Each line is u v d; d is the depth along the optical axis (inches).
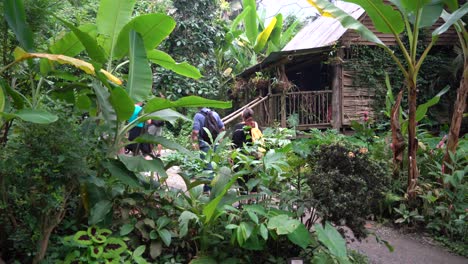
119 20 188.5
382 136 373.7
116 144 166.4
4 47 161.3
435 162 260.1
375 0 243.3
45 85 205.0
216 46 650.8
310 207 153.3
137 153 242.1
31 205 135.9
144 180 172.4
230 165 183.6
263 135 209.2
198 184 172.9
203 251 154.9
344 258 151.6
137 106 252.2
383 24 252.4
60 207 137.6
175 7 610.2
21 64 172.2
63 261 140.9
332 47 456.1
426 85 486.9
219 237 156.9
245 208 150.8
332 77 480.1
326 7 252.5
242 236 145.3
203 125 269.0
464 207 235.1
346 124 468.1
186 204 171.2
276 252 162.4
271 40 707.4
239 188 177.0
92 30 196.1
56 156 129.0
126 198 161.0
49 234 139.5
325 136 354.9
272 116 501.7
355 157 158.7
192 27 603.5
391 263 192.2
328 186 149.6
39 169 127.0
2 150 129.8
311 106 482.3
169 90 573.3
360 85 474.6
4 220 139.6
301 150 168.2
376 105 473.4
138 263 142.9
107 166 152.9
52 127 130.3
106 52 193.8
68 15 241.3
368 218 256.2
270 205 167.3
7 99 150.1
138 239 158.6
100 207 149.2
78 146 134.6
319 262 151.9
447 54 501.4
